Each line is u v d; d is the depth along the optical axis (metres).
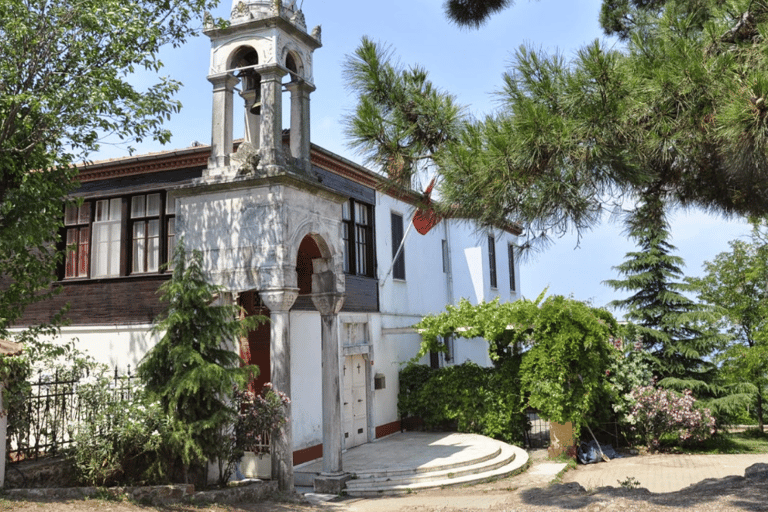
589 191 7.43
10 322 12.18
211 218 12.30
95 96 11.02
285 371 11.58
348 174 17.33
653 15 9.01
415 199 9.44
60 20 11.38
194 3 12.57
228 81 12.60
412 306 20.67
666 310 20.50
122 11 11.70
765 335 22.88
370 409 17.56
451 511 10.09
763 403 25.50
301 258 14.45
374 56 8.98
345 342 16.86
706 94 6.73
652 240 20.77
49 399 9.60
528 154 7.06
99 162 15.08
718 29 7.14
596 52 7.06
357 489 12.64
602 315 17.48
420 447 16.14
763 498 8.38
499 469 14.35
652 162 7.82
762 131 6.05
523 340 17.52
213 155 12.50
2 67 11.07
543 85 7.40
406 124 8.98
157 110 12.12
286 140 14.32
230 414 10.63
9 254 11.82
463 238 24.89
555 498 10.05
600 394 17.84
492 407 17.58
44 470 9.01
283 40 12.40
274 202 11.72
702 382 19.45
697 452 18.20
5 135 11.36
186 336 10.46
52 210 12.28
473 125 8.34
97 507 8.22
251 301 14.94
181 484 9.91
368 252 18.47
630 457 17.31
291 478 11.64
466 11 10.26
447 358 22.27
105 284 14.93
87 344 14.88
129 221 15.09
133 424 9.43
